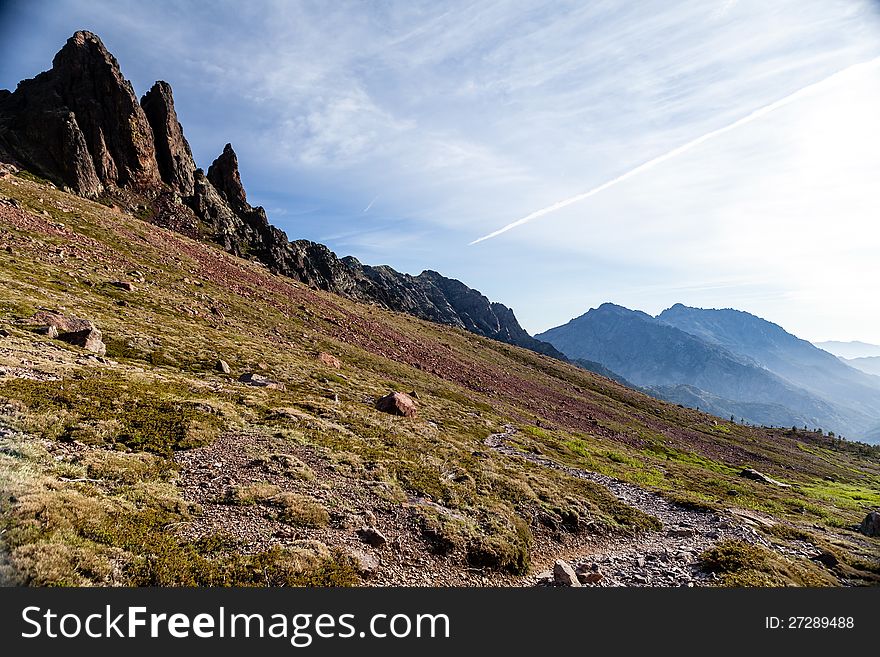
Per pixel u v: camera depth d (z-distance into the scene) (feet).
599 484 104.22
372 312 469.98
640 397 568.82
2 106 419.74
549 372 549.13
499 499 71.15
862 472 401.08
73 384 62.28
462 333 634.84
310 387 123.44
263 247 534.37
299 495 50.49
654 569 57.31
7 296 100.83
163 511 39.75
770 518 104.27
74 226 236.22
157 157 496.64
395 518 53.06
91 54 449.48
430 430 110.11
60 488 37.27
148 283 194.39
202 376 101.09
